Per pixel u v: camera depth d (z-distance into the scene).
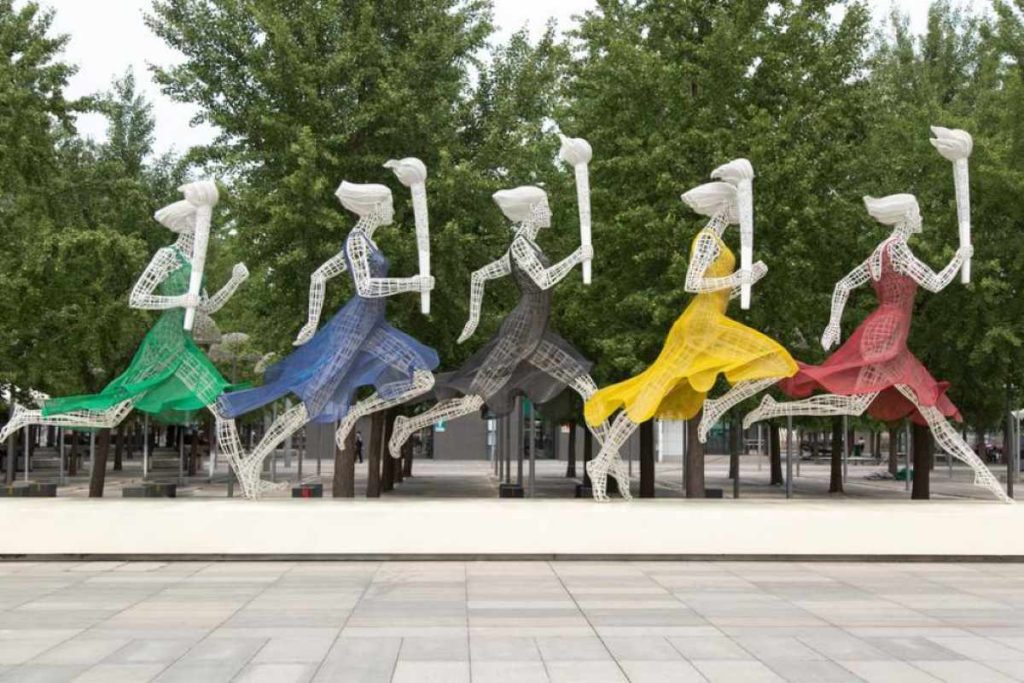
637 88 21.58
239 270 18.69
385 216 17.92
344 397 18.31
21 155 20.62
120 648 7.84
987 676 7.02
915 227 18.23
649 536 14.41
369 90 22.23
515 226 23.25
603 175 22.30
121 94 25.89
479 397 18.50
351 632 8.49
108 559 13.33
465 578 11.84
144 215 23.73
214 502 17.45
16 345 22.39
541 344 18.36
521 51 22.89
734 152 20.41
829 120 21.59
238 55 21.52
